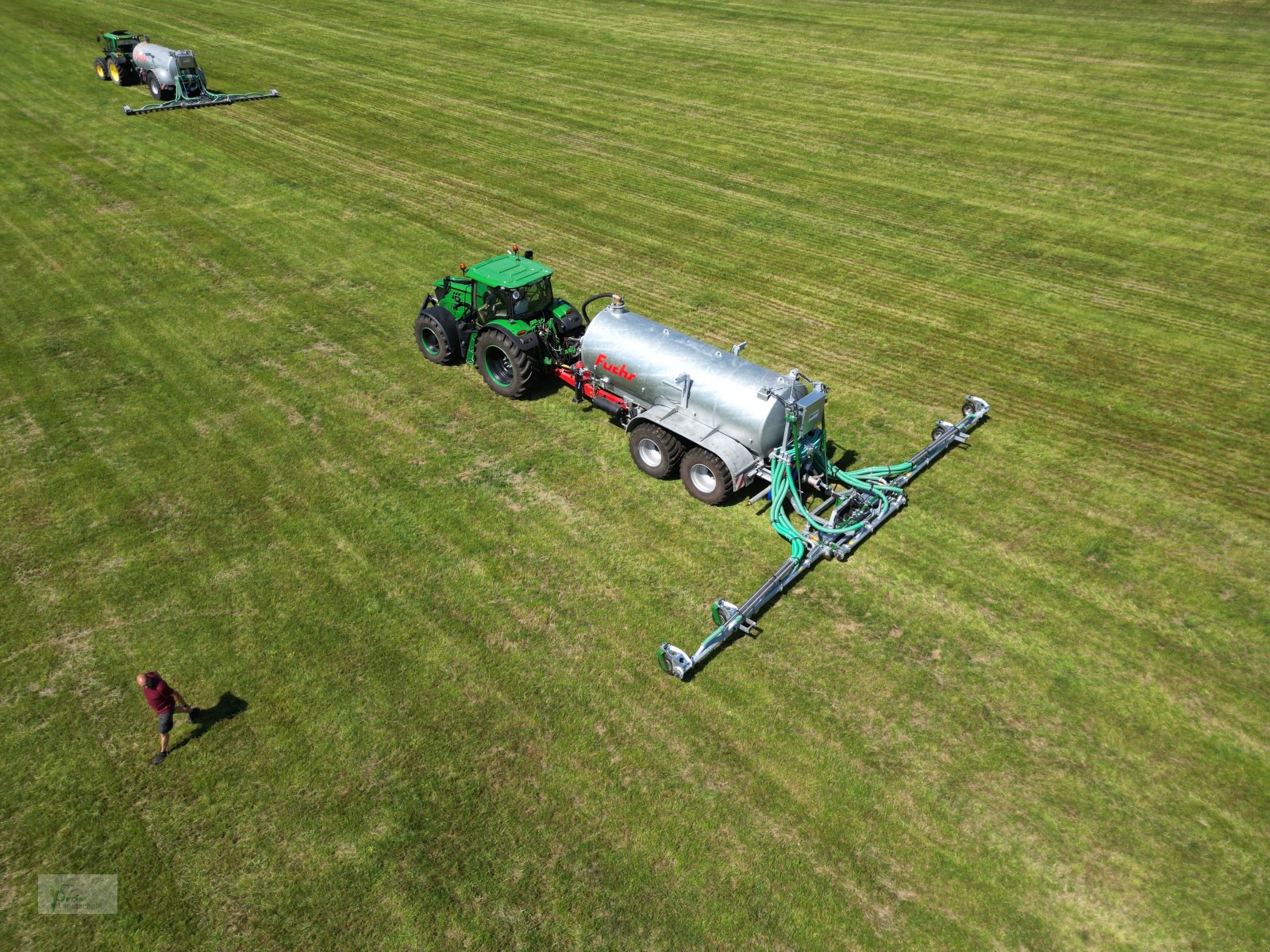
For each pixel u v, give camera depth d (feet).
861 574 39.29
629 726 31.86
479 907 26.23
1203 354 55.67
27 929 25.50
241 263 64.13
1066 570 39.58
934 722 32.42
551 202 76.07
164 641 34.55
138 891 26.48
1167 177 81.97
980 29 131.23
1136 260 67.46
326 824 28.35
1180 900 27.02
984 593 38.32
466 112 97.76
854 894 26.91
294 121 93.66
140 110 93.09
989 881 27.43
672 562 39.45
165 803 28.89
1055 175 82.79
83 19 129.80
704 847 28.02
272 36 126.11
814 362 54.49
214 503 41.81
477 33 129.90
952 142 90.79
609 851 27.81
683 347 42.86
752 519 42.19
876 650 35.37
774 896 26.76
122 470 43.65
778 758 30.94
